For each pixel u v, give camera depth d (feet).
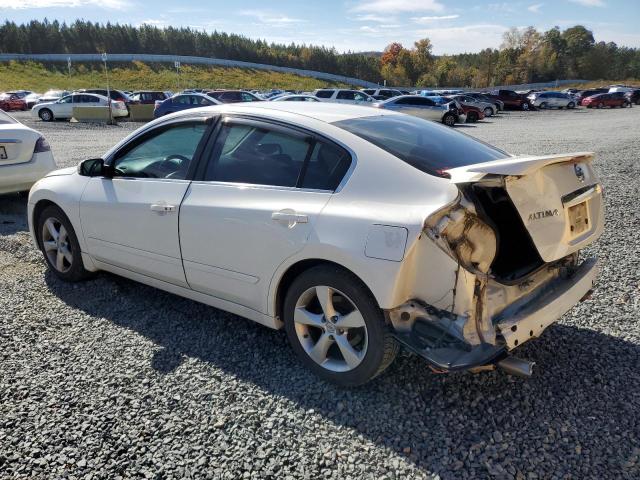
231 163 10.84
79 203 13.34
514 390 9.46
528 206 8.09
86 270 14.25
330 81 314.76
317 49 371.15
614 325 11.94
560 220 8.64
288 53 386.52
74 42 334.03
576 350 10.85
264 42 399.03
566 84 307.78
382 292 8.25
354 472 7.55
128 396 9.32
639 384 9.63
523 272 8.84
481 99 129.39
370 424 8.57
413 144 9.98
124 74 266.57
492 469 7.57
